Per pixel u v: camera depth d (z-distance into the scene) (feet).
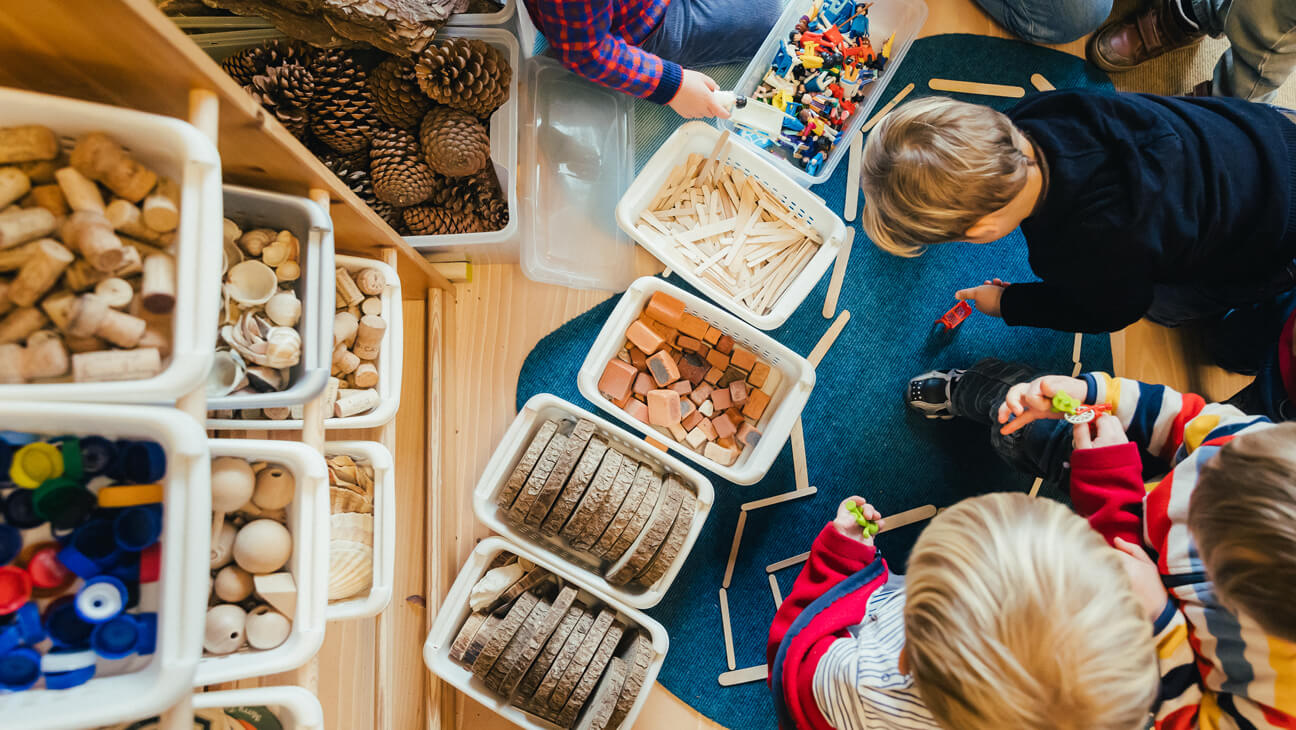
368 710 4.02
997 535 2.22
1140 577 2.69
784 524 4.79
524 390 4.82
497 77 3.81
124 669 1.98
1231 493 2.18
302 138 3.88
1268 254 3.37
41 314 1.99
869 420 4.91
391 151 3.83
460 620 4.07
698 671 4.65
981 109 2.95
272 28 3.73
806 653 2.93
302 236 2.94
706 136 4.39
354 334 3.48
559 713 3.86
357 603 3.09
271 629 2.43
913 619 2.31
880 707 2.56
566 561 4.16
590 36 3.54
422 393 4.70
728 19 4.48
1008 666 2.05
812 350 4.95
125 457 2.03
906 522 4.83
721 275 4.54
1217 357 4.74
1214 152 3.08
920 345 4.96
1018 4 4.76
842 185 4.99
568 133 4.72
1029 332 4.98
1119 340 4.95
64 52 2.04
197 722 2.45
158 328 2.07
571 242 4.81
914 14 4.64
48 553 1.98
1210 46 5.01
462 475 4.73
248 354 2.71
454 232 4.25
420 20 3.44
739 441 4.61
